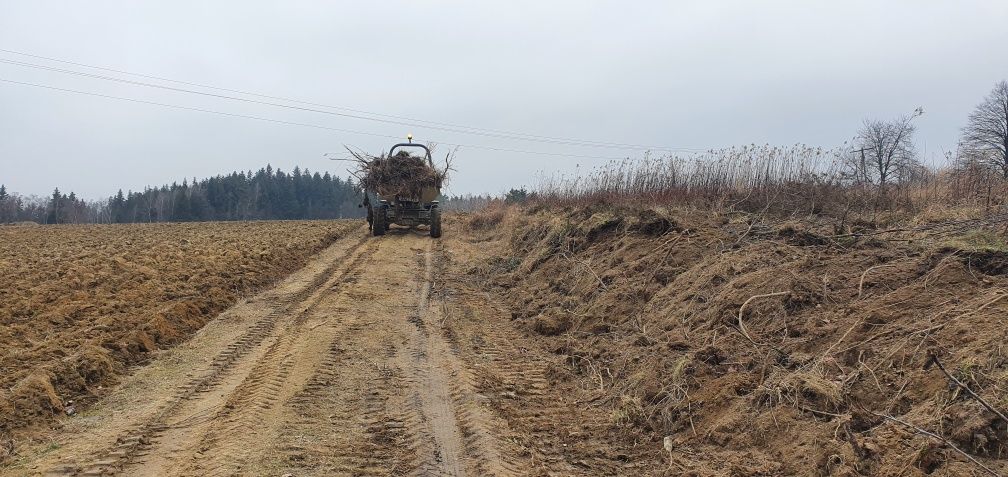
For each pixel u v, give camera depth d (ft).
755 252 23.61
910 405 12.25
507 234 57.41
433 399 18.07
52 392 16.83
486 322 28.32
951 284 15.97
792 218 30.71
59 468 13.38
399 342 24.29
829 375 14.20
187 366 20.75
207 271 35.60
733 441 13.78
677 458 13.71
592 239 35.88
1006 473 9.73
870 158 61.41
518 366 21.66
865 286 17.83
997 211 23.17
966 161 33.73
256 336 24.64
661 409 16.01
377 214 64.34
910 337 13.92
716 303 20.38
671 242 28.58
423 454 14.34
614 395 17.87
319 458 14.02
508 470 13.61
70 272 35.53
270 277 38.14
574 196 60.75
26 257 46.50
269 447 14.51
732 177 43.57
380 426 15.99
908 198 32.73
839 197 34.12
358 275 39.75
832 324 16.34
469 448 14.80
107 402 17.46
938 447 10.65
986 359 11.86
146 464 13.66
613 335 23.11
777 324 17.60
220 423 15.92
